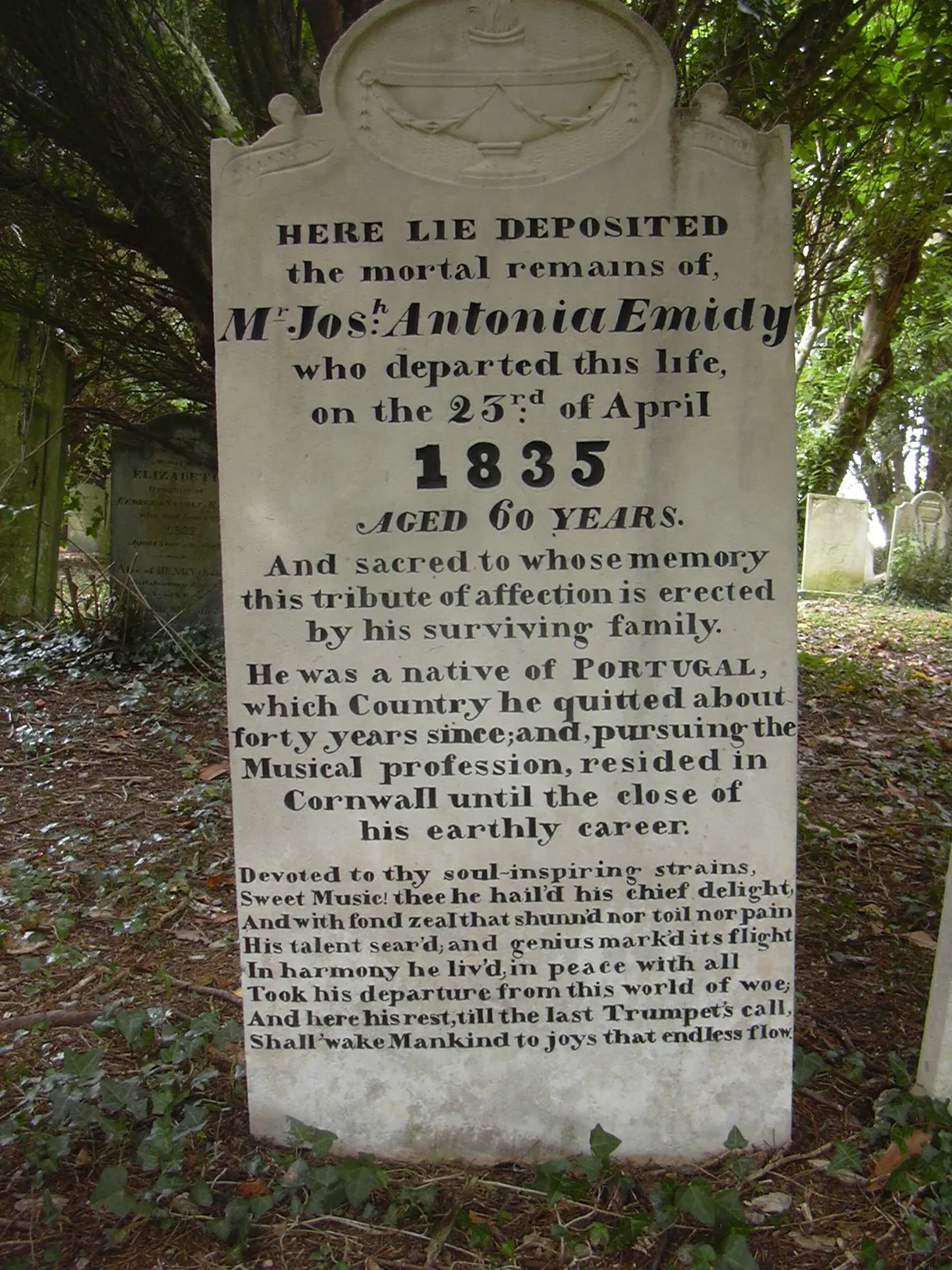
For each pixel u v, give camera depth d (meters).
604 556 2.72
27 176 6.55
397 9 2.56
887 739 6.86
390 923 2.82
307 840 2.79
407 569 2.73
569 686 2.76
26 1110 2.84
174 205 6.66
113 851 4.70
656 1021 2.84
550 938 2.82
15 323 8.22
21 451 8.27
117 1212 2.50
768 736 2.77
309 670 2.75
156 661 7.69
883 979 3.74
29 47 5.72
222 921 4.11
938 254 12.35
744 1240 2.45
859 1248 2.50
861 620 12.30
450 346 2.67
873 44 6.61
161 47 6.52
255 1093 2.85
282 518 2.71
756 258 2.65
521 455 2.70
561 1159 2.86
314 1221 2.58
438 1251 2.49
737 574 2.73
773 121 6.02
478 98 2.61
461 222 2.64
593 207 2.64
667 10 5.54
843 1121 2.95
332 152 2.62
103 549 11.59
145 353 8.23
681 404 2.69
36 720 6.42
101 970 3.71
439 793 2.78
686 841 2.79
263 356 2.67
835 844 4.96
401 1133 2.87
